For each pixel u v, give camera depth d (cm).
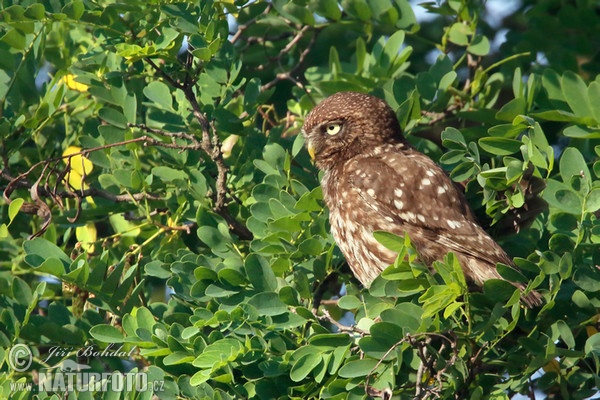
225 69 1065
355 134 1130
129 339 921
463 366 879
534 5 1473
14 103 1132
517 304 858
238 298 933
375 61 1208
